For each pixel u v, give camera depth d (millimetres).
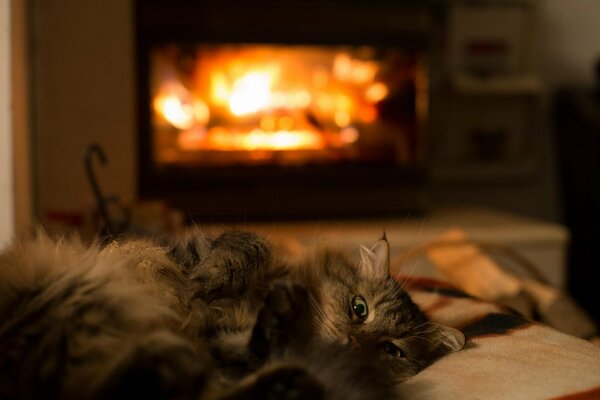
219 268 1300
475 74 4090
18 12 2311
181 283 1290
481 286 2295
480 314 1563
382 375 1066
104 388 816
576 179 3811
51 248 1140
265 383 881
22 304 958
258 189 3414
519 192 4336
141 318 974
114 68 3207
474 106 4184
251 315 1234
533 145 4305
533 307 2199
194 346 1035
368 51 3461
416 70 3533
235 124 3432
